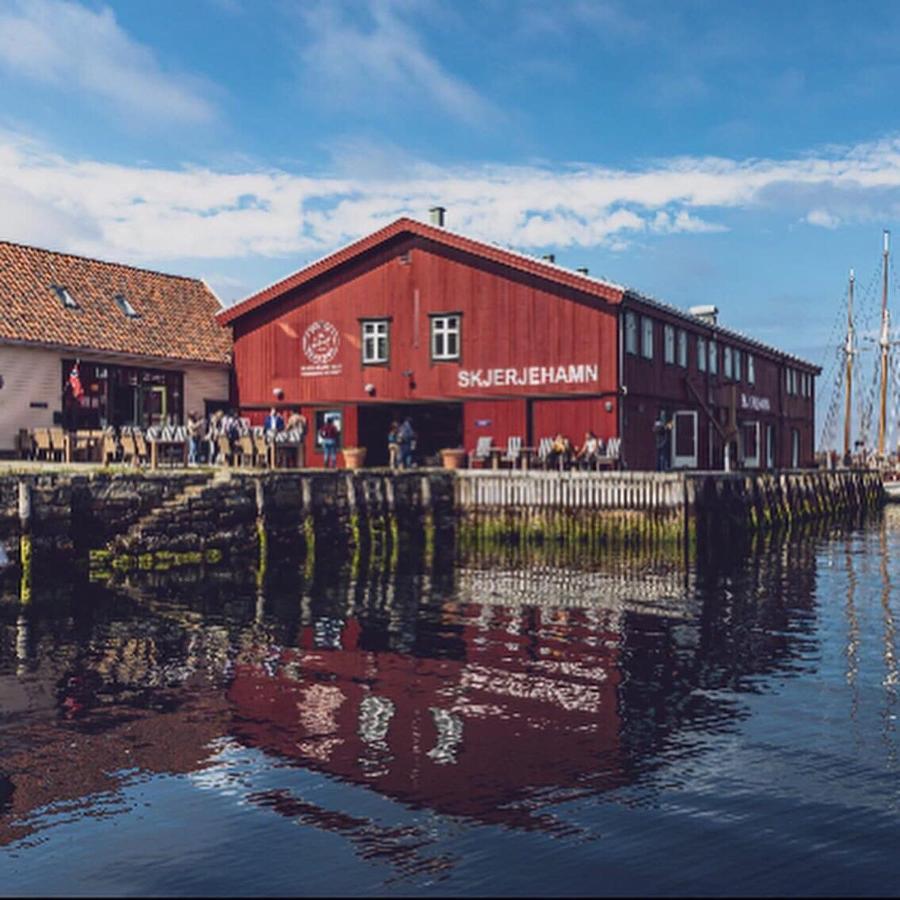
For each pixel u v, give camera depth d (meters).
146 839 5.97
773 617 14.53
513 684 9.96
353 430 30.95
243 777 7.05
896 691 9.86
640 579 18.81
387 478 24.75
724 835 6.04
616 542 25.28
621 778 7.07
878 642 12.57
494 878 5.43
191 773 7.14
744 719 8.73
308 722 8.48
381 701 9.20
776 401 44.59
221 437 23.80
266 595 15.81
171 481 19.05
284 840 5.94
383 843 5.89
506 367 28.83
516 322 28.75
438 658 11.22
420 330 30.02
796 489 35.84
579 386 27.86
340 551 23.02
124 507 18.05
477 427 29.20
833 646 12.28
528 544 25.67
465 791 6.77
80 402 27.75
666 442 30.50
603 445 27.48
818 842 5.96
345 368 31.03
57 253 30.62
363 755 7.55
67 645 11.60
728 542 26.98
